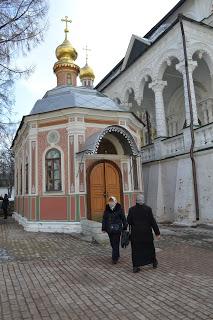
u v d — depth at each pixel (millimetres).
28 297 6227
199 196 15477
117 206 9156
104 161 15875
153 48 19594
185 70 16891
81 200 15086
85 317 5219
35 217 15828
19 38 10750
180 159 16859
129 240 8242
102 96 19109
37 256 9969
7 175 47500
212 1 20266
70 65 20922
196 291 6246
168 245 11289
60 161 15656
